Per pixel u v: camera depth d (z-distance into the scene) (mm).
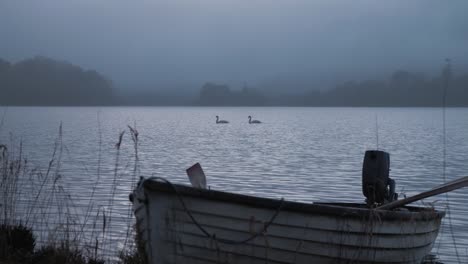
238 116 159375
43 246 10219
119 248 10883
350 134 70438
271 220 8117
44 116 130250
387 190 10922
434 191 9672
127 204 16312
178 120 121500
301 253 8344
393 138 63094
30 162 28312
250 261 8234
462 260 12344
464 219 16391
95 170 26141
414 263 9891
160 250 8242
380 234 8836
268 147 47344
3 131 59531
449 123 114438
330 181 25766
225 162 34062
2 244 9859
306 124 103688
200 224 8094
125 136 59125
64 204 14250
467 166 34000
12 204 10586
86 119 115375
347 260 8594
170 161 33781
